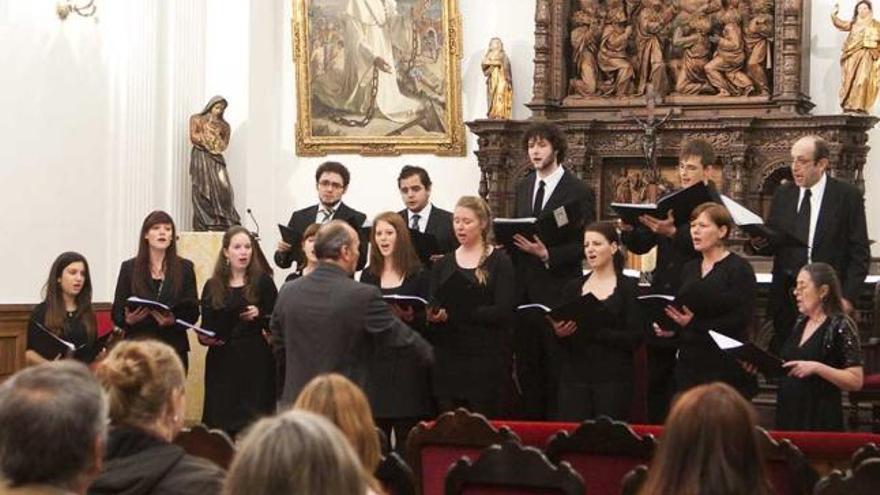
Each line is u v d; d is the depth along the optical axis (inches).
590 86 627.2
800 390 329.7
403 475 215.9
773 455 240.8
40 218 568.4
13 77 552.4
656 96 610.5
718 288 335.9
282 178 682.2
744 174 599.8
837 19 586.2
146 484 172.6
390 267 366.9
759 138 599.8
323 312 300.0
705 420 149.4
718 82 610.9
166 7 633.6
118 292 410.9
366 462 189.3
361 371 305.4
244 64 657.0
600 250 350.6
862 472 198.8
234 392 399.2
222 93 658.8
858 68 581.6
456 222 357.4
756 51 606.9
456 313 345.1
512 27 656.4
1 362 515.5
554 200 383.9
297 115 680.4
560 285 373.1
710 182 367.2
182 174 637.9
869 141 601.3
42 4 569.0
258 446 124.6
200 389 555.2
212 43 660.1
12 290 551.8
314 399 190.2
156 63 625.9
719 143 602.2
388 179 673.6
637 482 205.9
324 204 423.2
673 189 613.9
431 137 666.8
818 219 372.5
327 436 125.5
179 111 637.9
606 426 244.8
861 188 586.6
